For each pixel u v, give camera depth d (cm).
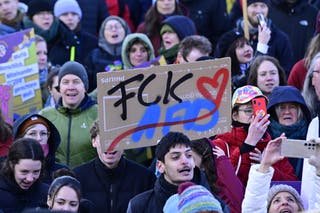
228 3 2519
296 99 1778
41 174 1630
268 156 1496
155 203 1527
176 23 2192
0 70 1992
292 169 1736
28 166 1600
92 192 1702
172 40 2191
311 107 1853
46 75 2156
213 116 1571
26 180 1603
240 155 1692
